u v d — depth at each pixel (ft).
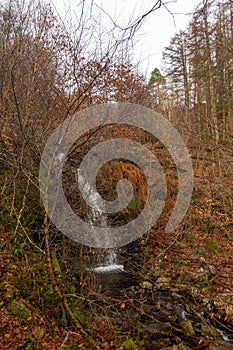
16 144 21.35
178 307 19.93
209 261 25.99
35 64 20.65
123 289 22.49
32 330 13.64
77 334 13.79
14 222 20.58
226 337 16.87
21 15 23.34
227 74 45.55
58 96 20.39
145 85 37.88
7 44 22.80
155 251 28.53
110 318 16.70
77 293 17.47
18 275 16.51
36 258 18.54
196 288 21.83
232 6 27.22
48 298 15.88
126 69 26.61
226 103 48.88
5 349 12.26
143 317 18.43
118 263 27.50
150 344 15.76
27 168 20.15
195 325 18.10
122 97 29.30
